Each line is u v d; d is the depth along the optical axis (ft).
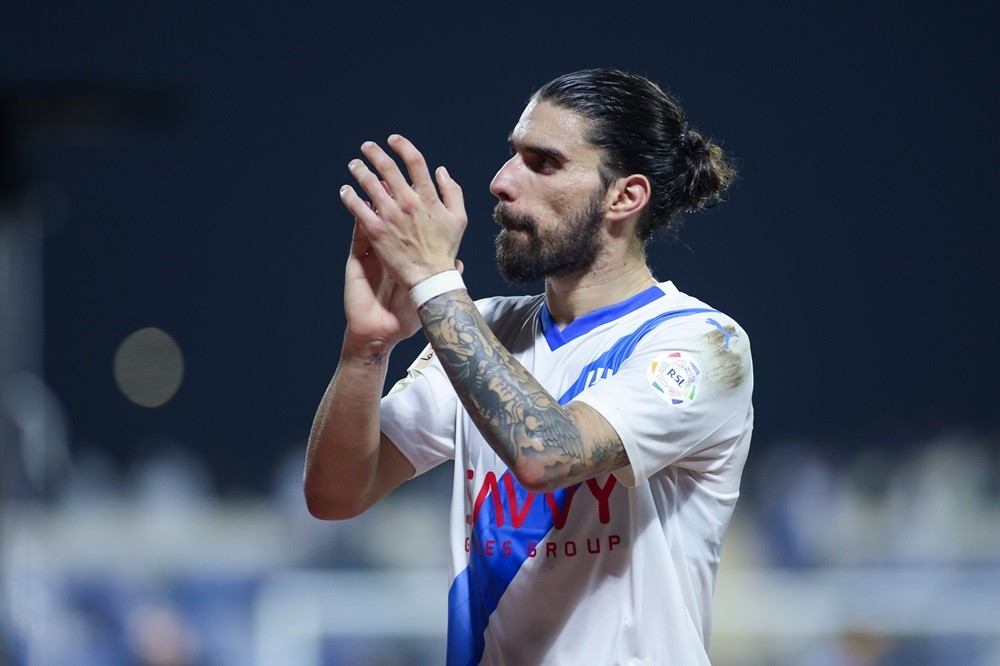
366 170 19.72
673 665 19.92
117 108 77.41
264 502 133.80
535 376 21.42
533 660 20.34
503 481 20.98
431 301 19.33
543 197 20.71
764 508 109.40
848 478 119.75
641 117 20.99
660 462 19.54
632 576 20.04
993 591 70.74
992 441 127.03
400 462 22.74
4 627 71.15
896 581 71.15
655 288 21.58
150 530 120.67
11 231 70.18
